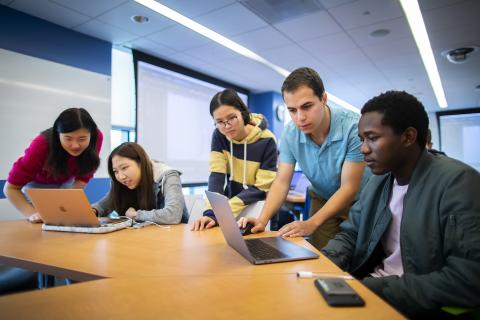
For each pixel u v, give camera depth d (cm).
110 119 369
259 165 171
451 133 784
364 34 349
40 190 131
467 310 72
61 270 86
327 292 63
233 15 307
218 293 67
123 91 402
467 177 84
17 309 59
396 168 98
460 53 403
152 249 104
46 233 131
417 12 303
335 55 413
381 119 92
